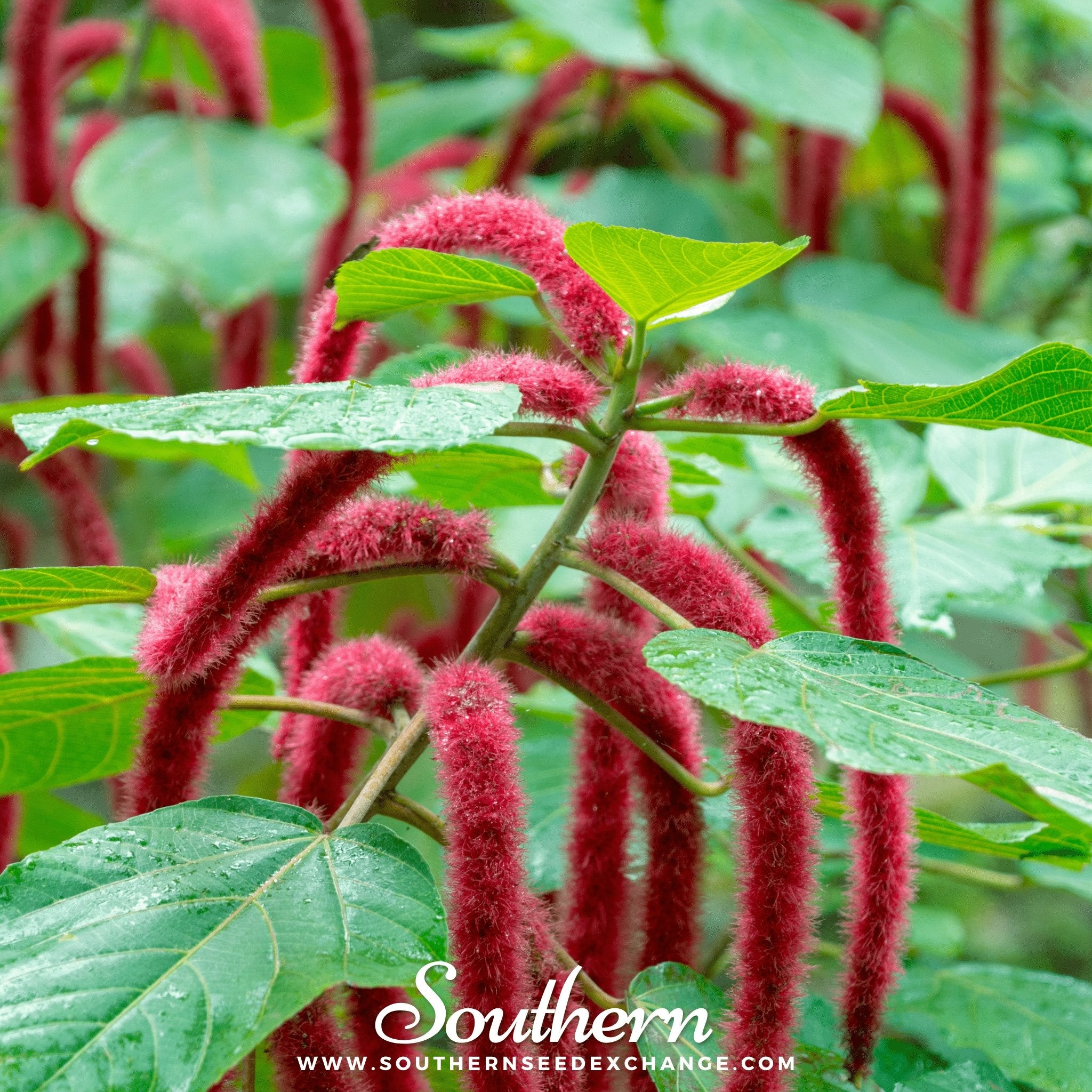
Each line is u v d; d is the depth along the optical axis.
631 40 2.31
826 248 2.39
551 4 2.32
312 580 1.26
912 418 1.25
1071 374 1.22
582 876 1.29
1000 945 3.08
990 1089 1.35
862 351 2.19
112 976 1.18
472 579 1.27
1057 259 3.16
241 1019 1.17
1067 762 1.18
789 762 1.22
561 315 1.27
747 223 2.46
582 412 1.24
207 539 2.42
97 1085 1.16
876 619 1.26
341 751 1.30
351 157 2.07
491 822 1.21
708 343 2.01
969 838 1.32
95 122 2.12
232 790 3.01
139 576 1.28
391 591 2.62
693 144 3.61
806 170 2.40
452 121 2.86
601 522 1.28
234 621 1.23
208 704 1.25
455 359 1.43
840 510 1.26
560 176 3.00
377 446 1.17
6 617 1.30
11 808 1.41
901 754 1.17
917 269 2.81
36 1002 1.17
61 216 1.97
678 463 1.42
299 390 1.20
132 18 2.65
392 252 1.25
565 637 1.28
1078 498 1.54
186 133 1.97
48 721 1.34
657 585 1.25
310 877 1.22
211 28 2.00
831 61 2.13
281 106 2.97
